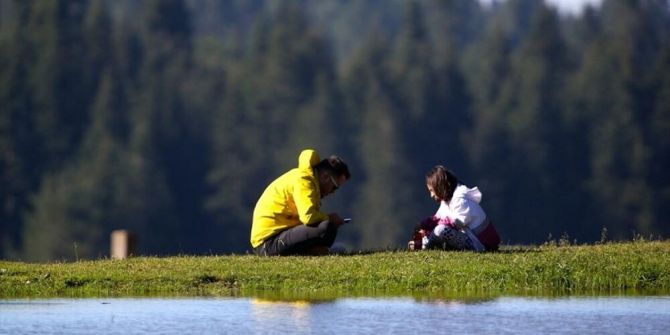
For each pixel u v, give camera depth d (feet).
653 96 561.84
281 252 100.37
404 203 498.69
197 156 529.04
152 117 528.63
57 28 563.07
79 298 90.17
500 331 78.89
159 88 556.10
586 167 538.47
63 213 469.98
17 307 86.89
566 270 93.86
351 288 92.22
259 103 556.92
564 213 526.16
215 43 654.94
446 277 93.04
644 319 82.33
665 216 522.06
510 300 88.58
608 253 100.07
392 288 92.22
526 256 98.17
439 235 101.65
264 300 88.79
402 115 546.26
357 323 81.00
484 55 612.70
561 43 612.70
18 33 558.97
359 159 522.47
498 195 530.68
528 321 81.61
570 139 545.44
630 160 533.96
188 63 601.62
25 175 507.71
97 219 474.08
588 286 92.99
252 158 531.09
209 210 506.07
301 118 546.26
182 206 508.12
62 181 488.44
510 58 610.24
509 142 543.80
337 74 602.03
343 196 503.20
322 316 83.25
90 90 552.82
